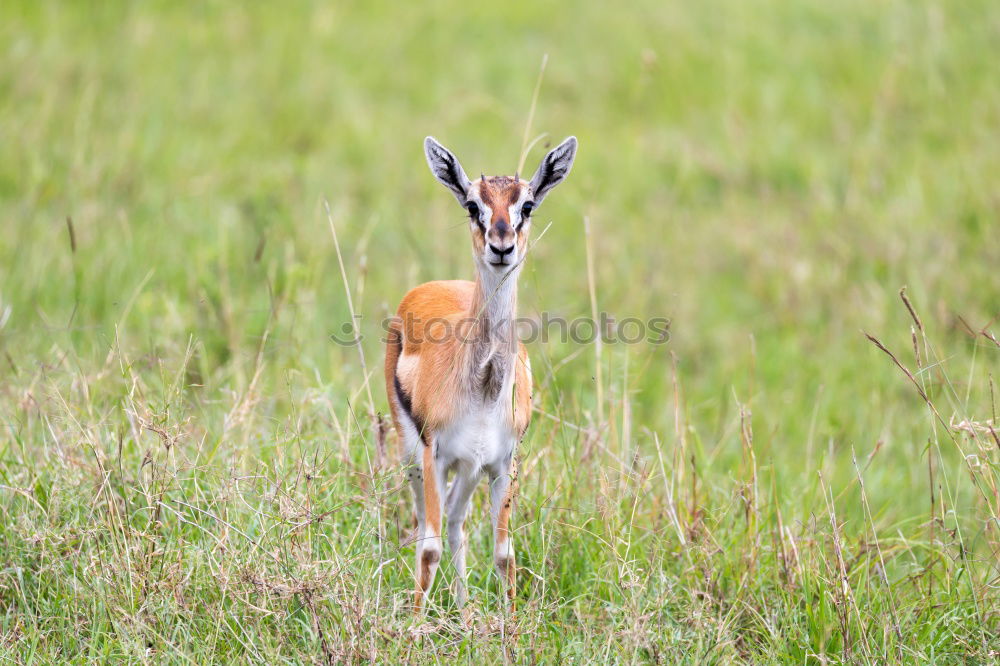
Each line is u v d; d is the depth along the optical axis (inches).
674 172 1184.8
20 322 762.8
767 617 495.5
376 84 1398.9
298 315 751.7
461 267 887.7
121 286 821.9
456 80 1413.6
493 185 518.0
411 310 574.9
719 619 482.0
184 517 509.7
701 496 577.3
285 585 462.3
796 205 1088.8
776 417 748.6
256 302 776.3
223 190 1051.3
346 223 991.0
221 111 1258.0
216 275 835.4
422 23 1582.2
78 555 488.7
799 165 1168.8
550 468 577.6
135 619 447.8
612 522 532.7
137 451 541.0
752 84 1386.6
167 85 1285.7
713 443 713.6
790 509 594.6
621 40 1536.7
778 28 1536.7
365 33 1533.0
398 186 1106.7
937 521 538.3
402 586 522.9
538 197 568.7
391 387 575.8
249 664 445.4
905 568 559.8
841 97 1327.5
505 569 509.0
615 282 926.4
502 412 507.8
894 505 643.5
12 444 580.7
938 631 485.7
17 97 1171.3
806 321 896.9
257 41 1461.6
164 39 1425.9
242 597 462.9
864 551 534.0
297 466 531.5
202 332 741.3
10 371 653.9
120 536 493.0
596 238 998.4
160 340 695.7
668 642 470.6
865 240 979.9
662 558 510.9
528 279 912.9
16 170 1025.5
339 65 1437.0
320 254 872.3
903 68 1326.3
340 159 1184.8
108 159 1043.3
